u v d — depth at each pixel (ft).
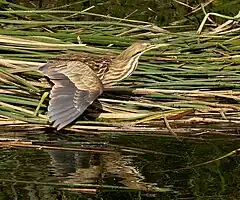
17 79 43.57
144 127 43.80
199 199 35.63
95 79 41.37
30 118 42.70
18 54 45.65
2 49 45.78
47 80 44.01
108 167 38.81
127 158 40.06
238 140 42.93
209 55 48.96
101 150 40.91
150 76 46.60
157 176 37.96
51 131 42.78
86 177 37.47
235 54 49.65
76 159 39.63
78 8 64.34
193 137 43.24
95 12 64.03
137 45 44.88
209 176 38.11
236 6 65.26
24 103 43.24
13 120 42.60
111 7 65.92
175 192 36.17
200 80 46.52
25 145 40.75
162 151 41.16
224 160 40.19
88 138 42.37
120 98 45.57
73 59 43.42
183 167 39.11
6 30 47.65
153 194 36.04
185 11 65.87
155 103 45.21
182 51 49.75
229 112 45.50
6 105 43.04
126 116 44.01
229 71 47.65
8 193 35.47
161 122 44.21
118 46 49.44
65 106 39.58
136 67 45.42
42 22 48.96
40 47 46.70
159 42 50.14
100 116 44.01
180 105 45.19
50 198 35.22
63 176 37.45
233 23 54.03
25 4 63.87
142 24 60.18
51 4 64.90
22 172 37.70
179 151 41.24
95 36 48.78
